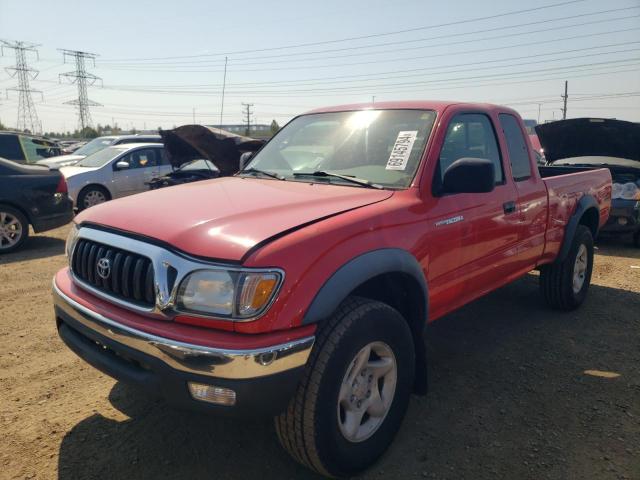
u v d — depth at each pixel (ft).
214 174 32.81
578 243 16.42
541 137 27.58
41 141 50.08
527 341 14.57
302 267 7.51
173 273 7.56
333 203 9.17
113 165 38.22
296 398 7.70
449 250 10.61
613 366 13.03
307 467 8.48
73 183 36.42
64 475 8.70
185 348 7.15
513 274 13.76
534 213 13.84
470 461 9.18
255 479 8.69
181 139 30.68
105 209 9.59
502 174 12.78
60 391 11.45
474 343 14.43
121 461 9.09
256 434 9.98
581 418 10.60
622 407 11.03
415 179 10.18
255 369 7.07
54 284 9.83
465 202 11.03
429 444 9.69
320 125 12.92
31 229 31.89
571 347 14.17
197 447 9.52
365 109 12.55
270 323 7.25
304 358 7.48
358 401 8.62
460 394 11.55
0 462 8.98
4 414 10.47
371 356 8.95
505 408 10.97
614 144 26.30
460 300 11.79
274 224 8.03
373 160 11.05
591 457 9.31
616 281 20.81
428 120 11.20
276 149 13.24
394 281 9.68
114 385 11.76
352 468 8.50
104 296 8.46
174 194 10.21
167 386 7.46
